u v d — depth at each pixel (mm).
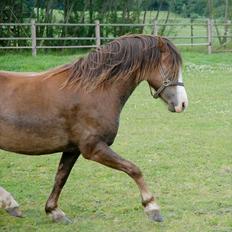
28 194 8344
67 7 32125
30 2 31984
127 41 6566
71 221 7086
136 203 7855
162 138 12086
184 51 31312
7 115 6391
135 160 10289
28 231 6809
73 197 8125
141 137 12203
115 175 9289
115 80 6484
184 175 9273
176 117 14430
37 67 23594
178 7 44312
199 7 44188
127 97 6629
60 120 6410
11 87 6492
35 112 6383
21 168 9898
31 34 27922
